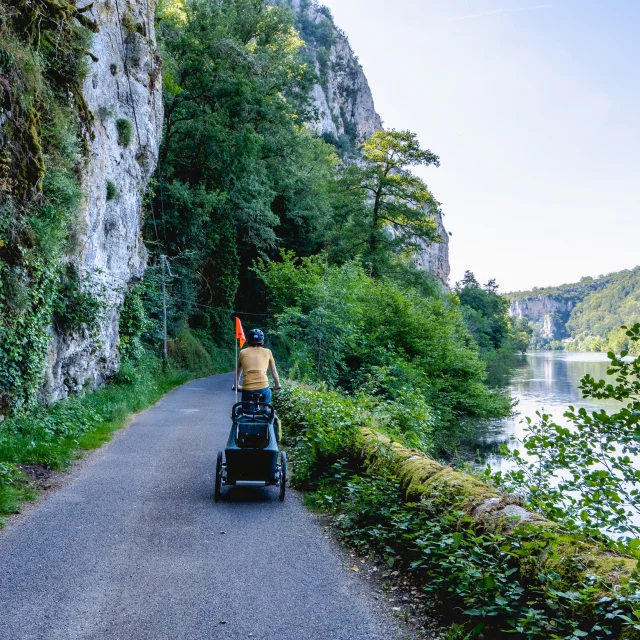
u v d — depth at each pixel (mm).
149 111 19250
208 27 34500
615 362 4895
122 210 16984
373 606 4020
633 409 4684
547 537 3414
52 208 10109
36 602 3934
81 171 12469
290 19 47438
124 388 16656
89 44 12000
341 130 147125
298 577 4504
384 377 18641
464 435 23125
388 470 6031
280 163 44906
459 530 4258
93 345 14016
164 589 4203
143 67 18734
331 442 7523
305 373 18406
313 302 21062
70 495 6707
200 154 35375
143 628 3615
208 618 3775
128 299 20219
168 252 34500
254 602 4035
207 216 34938
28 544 5055
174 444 10266
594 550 3293
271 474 6699
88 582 4293
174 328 32531
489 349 80875
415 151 42250
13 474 6949
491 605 3422
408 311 24906
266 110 37250
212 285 40406
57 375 11719
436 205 42531
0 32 8484
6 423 8656
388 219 43562
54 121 10422
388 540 5195
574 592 2990
